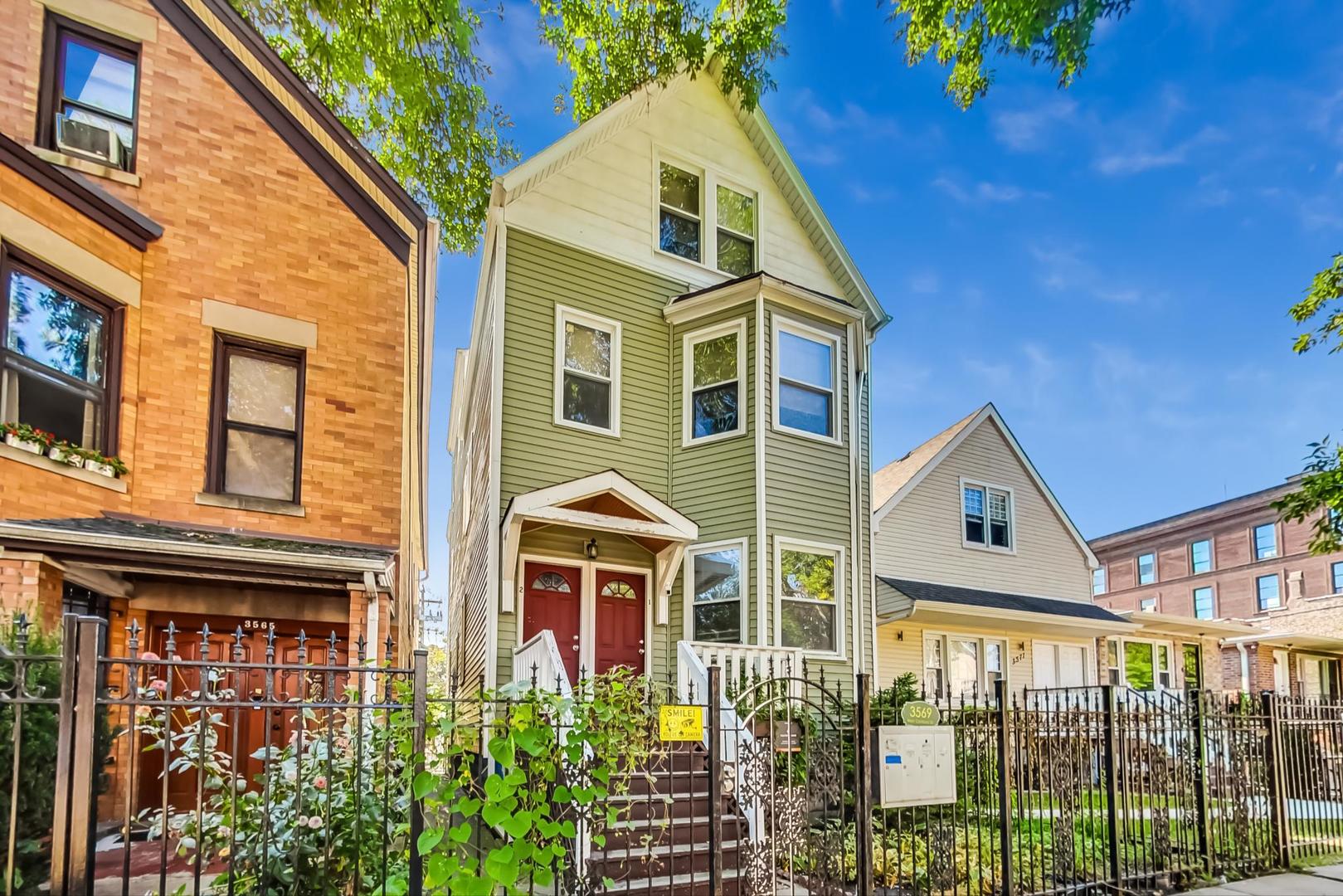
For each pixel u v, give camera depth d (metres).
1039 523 18.56
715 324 11.51
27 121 7.83
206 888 5.19
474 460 13.02
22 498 6.75
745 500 10.71
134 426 7.91
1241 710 8.23
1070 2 8.55
